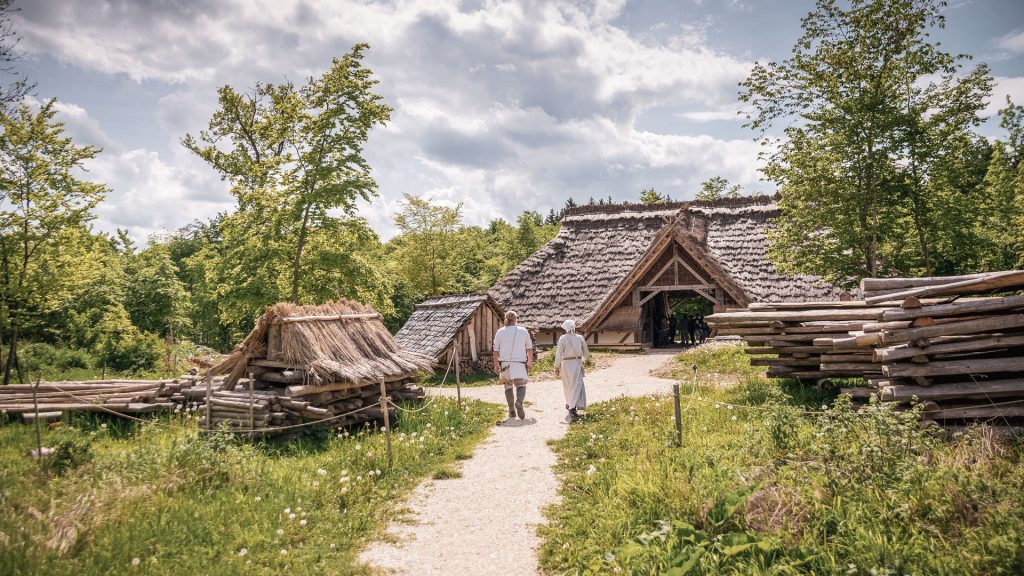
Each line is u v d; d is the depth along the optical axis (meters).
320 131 19.94
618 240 25.66
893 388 6.67
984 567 3.60
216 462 6.52
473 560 4.91
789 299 20.62
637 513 5.11
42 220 16.03
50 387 9.94
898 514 4.29
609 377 15.29
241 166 30.55
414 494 6.59
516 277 25.05
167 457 6.52
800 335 9.01
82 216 16.56
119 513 5.19
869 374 8.43
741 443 6.48
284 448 8.23
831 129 14.51
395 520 5.83
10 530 4.56
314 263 20.55
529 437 8.96
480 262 44.47
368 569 4.74
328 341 9.77
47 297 16.78
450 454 8.12
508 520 5.73
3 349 21.98
